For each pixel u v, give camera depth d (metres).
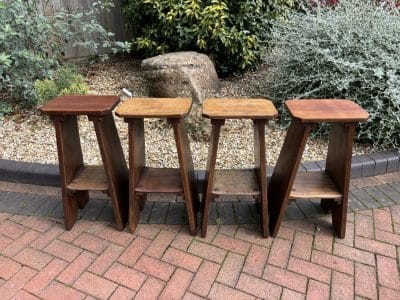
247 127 3.39
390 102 2.98
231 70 4.54
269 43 4.12
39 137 3.28
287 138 2.22
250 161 2.90
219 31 4.01
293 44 3.42
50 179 2.69
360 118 1.86
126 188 2.38
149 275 1.91
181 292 1.81
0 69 3.32
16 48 3.52
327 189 2.14
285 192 2.06
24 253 2.06
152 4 4.11
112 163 2.15
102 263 1.99
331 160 2.26
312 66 3.26
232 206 2.47
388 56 3.04
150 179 2.26
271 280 1.88
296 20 3.59
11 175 2.74
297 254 2.05
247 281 1.88
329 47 3.25
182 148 2.01
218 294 1.80
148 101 2.10
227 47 4.23
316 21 3.36
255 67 4.64
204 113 1.88
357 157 2.81
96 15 5.04
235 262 2.00
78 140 2.35
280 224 2.15
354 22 3.25
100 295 1.80
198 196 2.50
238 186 2.17
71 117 2.22
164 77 3.63
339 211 2.13
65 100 2.11
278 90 3.66
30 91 3.58
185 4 4.03
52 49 4.12
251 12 4.13
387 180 2.74
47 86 3.58
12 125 3.49
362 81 3.02
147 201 2.53
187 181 2.08
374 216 2.35
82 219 2.35
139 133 2.20
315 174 2.33
